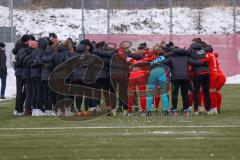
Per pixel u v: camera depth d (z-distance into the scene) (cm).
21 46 3656
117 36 6775
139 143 2406
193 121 3178
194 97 3494
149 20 8462
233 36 6669
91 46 3534
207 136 2594
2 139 2564
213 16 8231
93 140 2502
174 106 3428
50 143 2436
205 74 3456
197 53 3431
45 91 3566
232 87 5950
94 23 8381
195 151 2212
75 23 9162
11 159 2091
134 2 8281
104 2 8469
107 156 2128
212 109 3569
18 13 9419
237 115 3481
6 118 3447
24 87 3662
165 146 2327
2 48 4900
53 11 9406
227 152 2191
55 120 3300
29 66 3575
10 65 6881
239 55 6675
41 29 9131
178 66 3391
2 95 4894
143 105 3456
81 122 3188
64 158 2098
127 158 2084
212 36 6700
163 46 3641
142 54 3575
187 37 6744
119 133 2712
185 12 8375
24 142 2470
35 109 3600
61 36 8969
